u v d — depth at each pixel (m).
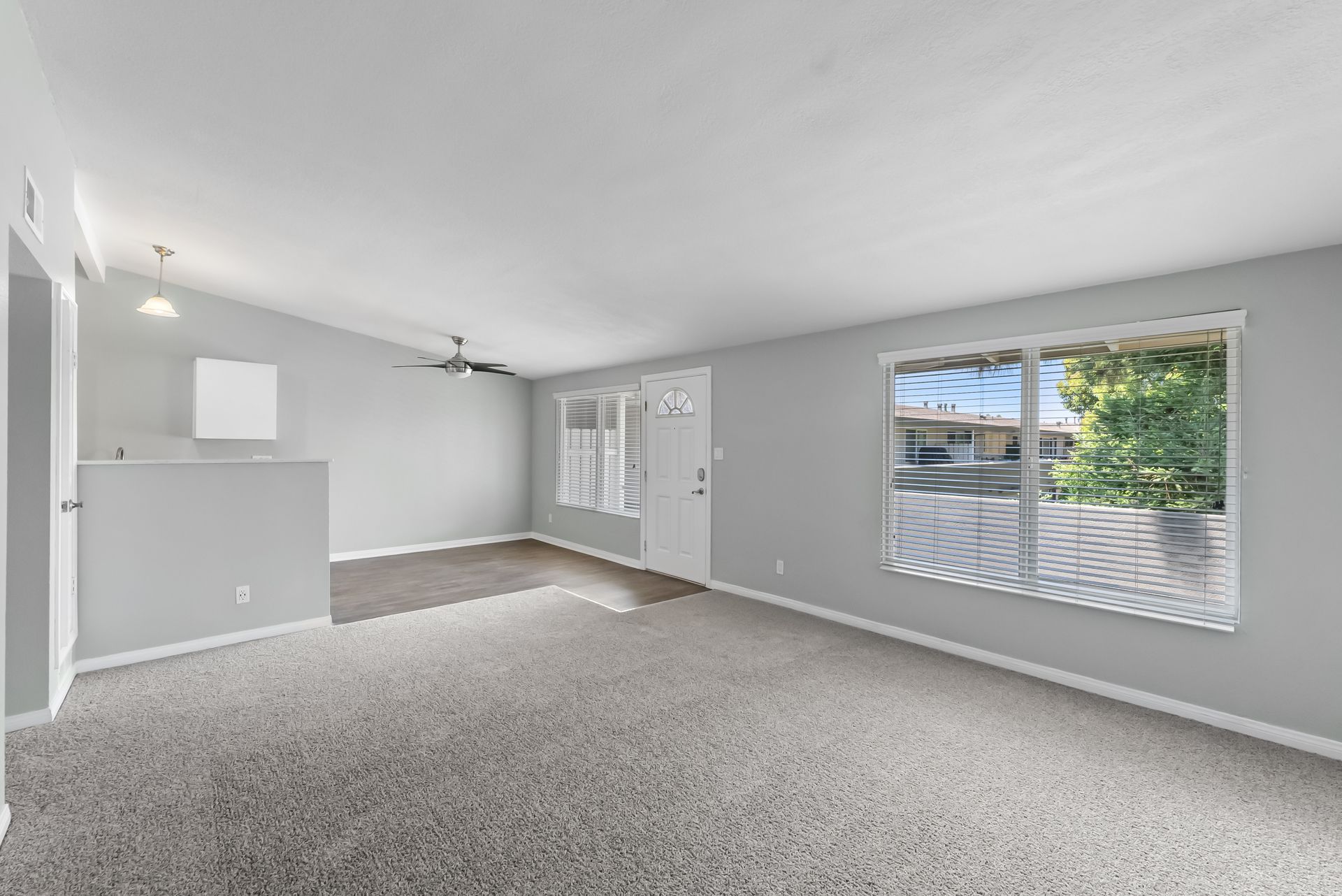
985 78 1.79
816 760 2.48
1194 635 2.87
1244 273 2.73
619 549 6.53
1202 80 1.69
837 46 1.75
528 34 1.89
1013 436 3.50
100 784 2.25
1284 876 1.84
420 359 7.08
